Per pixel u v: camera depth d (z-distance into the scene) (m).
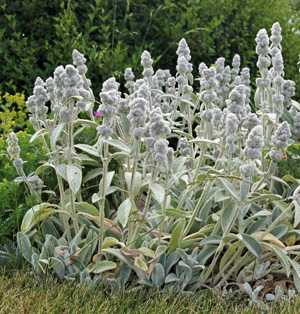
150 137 2.27
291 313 2.39
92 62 5.00
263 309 2.50
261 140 2.33
